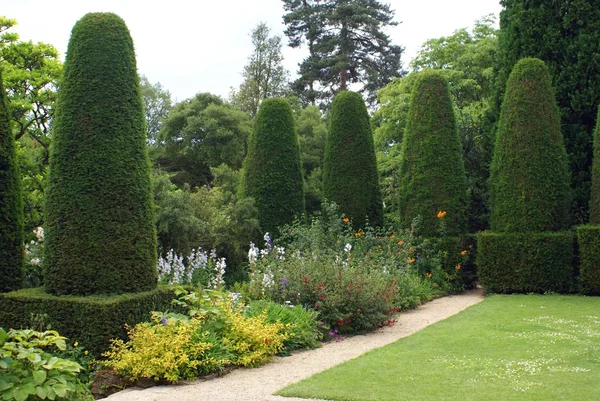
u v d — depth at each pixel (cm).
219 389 495
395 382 487
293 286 803
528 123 1137
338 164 1399
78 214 647
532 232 1116
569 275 1095
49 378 432
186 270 1012
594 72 1234
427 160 1260
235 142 2494
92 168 657
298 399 449
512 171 1141
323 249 1088
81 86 673
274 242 1272
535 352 586
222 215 1228
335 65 2770
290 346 659
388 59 2895
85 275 639
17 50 1020
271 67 3100
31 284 773
